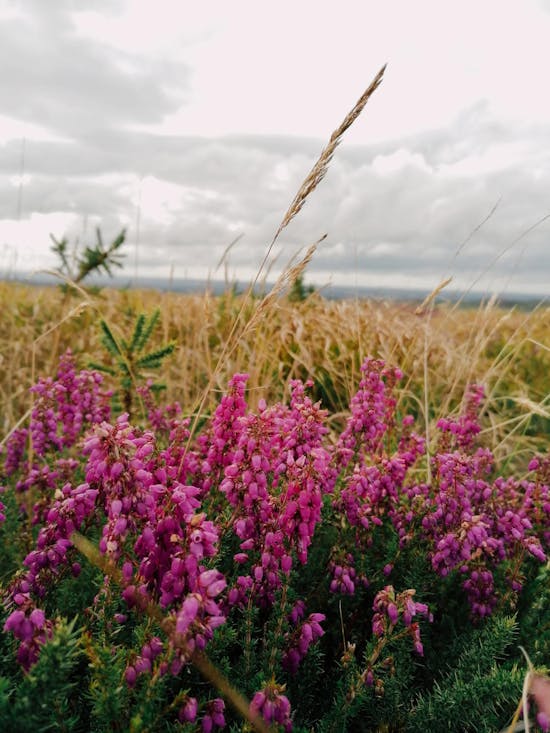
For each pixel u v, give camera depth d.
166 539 1.49
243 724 1.51
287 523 1.83
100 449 1.45
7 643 1.67
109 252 4.27
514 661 2.20
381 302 6.72
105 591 1.70
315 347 5.90
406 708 2.01
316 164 2.01
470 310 7.68
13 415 4.69
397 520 2.66
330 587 2.41
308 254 1.98
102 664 1.41
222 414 2.23
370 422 2.81
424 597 2.52
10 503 2.79
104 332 3.51
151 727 1.38
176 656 1.37
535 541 2.44
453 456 2.53
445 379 5.93
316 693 2.19
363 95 1.93
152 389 3.85
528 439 4.94
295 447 2.00
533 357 6.75
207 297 4.19
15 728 1.21
